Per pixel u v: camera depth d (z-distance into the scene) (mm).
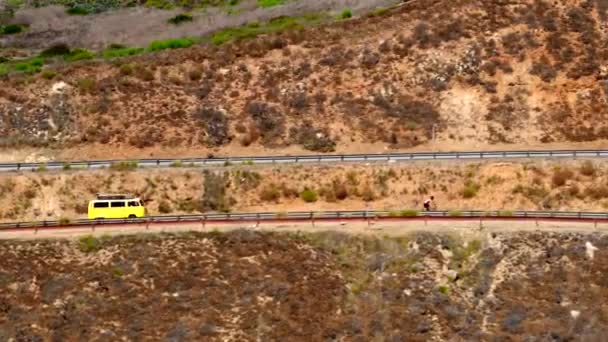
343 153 120312
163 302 93062
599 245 96625
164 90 126062
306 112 123875
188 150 120875
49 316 92125
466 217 101375
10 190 112375
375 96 125500
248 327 91062
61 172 113375
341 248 97438
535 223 100375
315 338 90500
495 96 125750
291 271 95438
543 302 92875
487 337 90438
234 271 95312
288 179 113000
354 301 93438
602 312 91562
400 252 96875
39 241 98500
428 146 121375
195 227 100438
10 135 122312
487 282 94750
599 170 111812
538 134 122688
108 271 95375
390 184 112312
